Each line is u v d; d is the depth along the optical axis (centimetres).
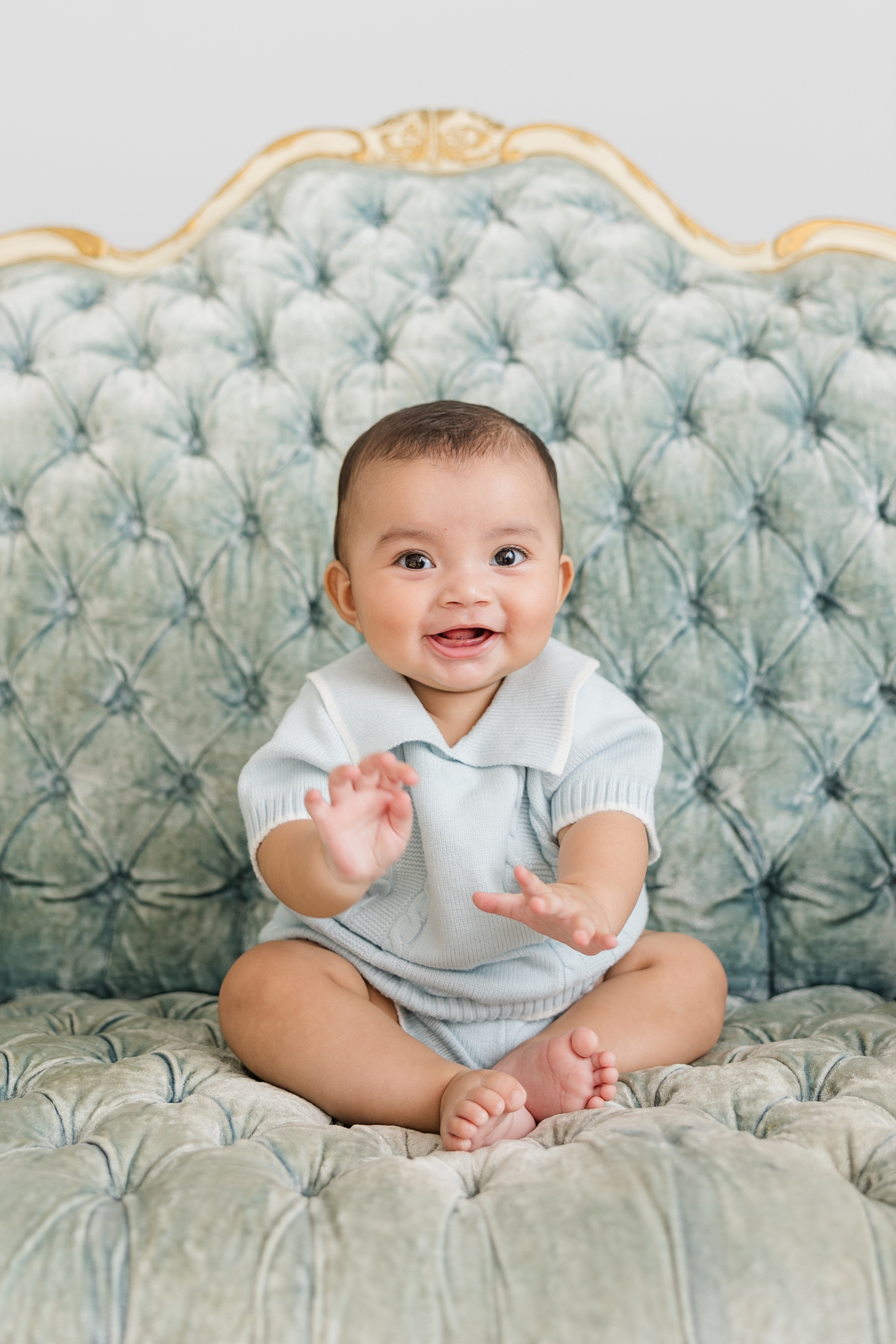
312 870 101
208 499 163
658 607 159
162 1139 85
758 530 161
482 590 108
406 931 112
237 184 178
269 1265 67
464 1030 112
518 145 180
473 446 110
